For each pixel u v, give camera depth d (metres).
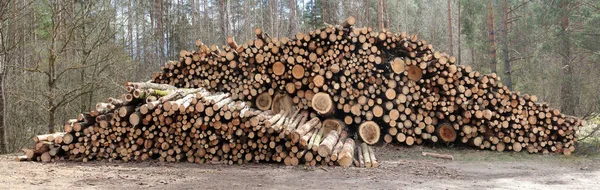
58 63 14.62
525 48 19.00
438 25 35.44
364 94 10.87
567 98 16.45
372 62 10.74
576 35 16.16
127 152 8.59
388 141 10.98
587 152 9.98
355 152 9.60
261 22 38.22
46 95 13.20
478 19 23.27
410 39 10.88
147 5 33.47
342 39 10.73
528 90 18.48
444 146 11.00
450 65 10.47
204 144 8.50
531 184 6.86
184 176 7.07
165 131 8.54
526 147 10.30
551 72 17.80
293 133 8.28
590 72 17.08
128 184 6.35
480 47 22.11
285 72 11.01
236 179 6.91
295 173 7.52
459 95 10.48
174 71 11.51
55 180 6.56
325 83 10.95
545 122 10.23
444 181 6.99
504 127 10.32
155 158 8.88
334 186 6.46
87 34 14.63
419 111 10.85
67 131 8.53
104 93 15.54
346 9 34.94
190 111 8.43
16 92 13.83
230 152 8.59
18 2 12.85
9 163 8.07
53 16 13.31
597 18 15.45
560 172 7.89
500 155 9.90
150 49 29.22
